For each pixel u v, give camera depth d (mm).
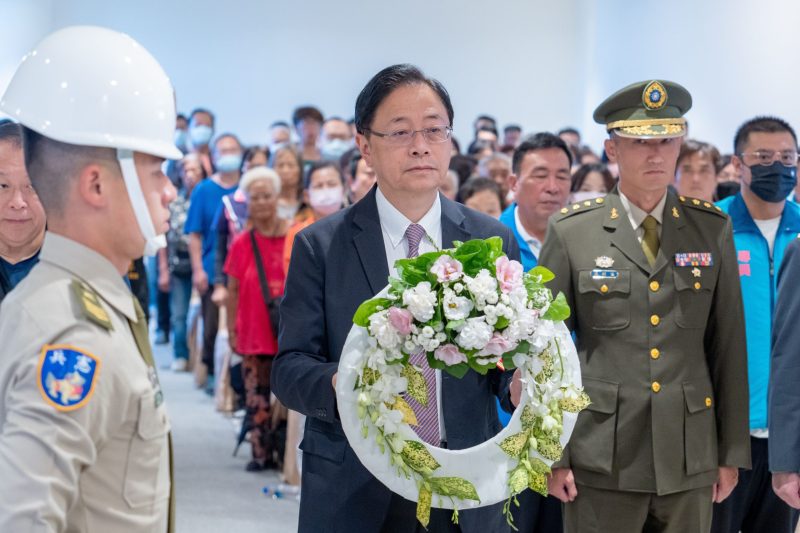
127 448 1638
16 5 11609
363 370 2035
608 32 11625
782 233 3674
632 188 2967
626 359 2869
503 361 2062
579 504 2902
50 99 1627
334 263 2416
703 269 2908
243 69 13188
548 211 3811
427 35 13148
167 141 1714
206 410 7156
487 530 2326
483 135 9578
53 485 1495
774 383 2998
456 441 2291
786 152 3633
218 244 6789
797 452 2934
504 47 13164
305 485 2385
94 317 1604
